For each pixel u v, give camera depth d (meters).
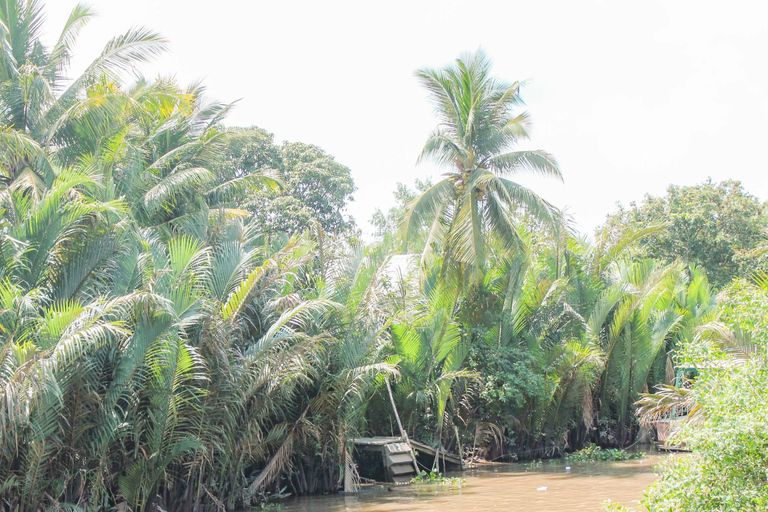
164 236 16.22
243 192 20.72
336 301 15.30
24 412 9.15
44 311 9.92
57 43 18.12
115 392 10.70
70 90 16.98
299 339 14.14
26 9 18.36
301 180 36.66
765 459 6.48
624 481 16.33
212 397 12.22
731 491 6.43
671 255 36.38
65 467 10.48
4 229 11.45
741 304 8.30
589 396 22.70
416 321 18.64
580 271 23.50
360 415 16.50
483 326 21.30
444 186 22.31
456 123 23.02
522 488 15.64
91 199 12.29
